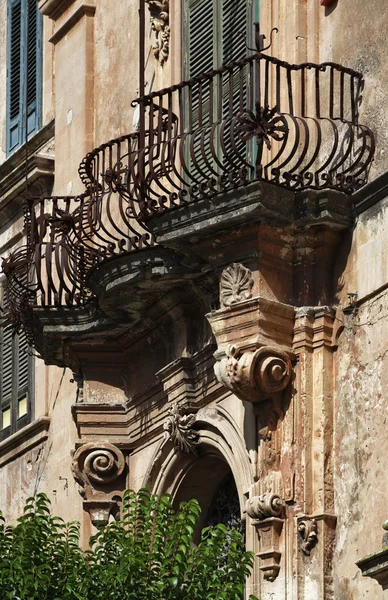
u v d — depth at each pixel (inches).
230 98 791.1
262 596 782.5
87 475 911.0
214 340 845.2
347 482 770.8
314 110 810.8
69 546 798.5
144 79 884.0
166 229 805.9
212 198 789.2
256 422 800.9
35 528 788.0
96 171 885.8
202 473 875.4
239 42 860.0
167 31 915.4
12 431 1047.6
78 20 1000.9
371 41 791.7
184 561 773.3
